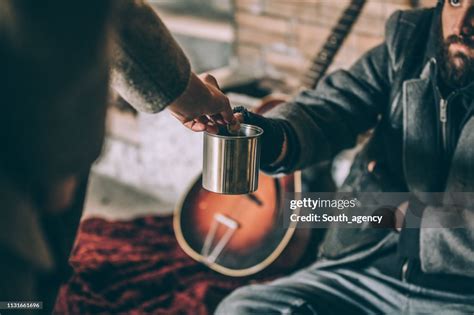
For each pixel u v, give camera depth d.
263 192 2.52
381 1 3.05
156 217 3.20
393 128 1.83
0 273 0.94
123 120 3.65
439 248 1.71
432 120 1.73
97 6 0.90
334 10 3.29
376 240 1.85
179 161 3.49
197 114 1.46
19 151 0.93
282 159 1.79
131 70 1.29
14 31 0.85
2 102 0.89
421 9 1.83
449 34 1.65
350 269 1.87
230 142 1.52
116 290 2.59
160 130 3.53
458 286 1.72
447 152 1.73
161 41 1.29
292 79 3.58
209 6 4.95
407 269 1.78
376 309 1.78
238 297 1.85
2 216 0.92
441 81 1.71
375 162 1.87
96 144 1.04
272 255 2.45
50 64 0.88
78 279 2.63
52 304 1.23
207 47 4.33
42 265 1.01
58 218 1.14
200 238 2.61
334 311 1.77
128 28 1.23
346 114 1.91
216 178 1.56
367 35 3.15
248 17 3.68
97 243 2.93
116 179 3.84
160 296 2.58
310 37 3.44
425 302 1.73
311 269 1.92
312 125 1.85
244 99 3.26
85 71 0.92
